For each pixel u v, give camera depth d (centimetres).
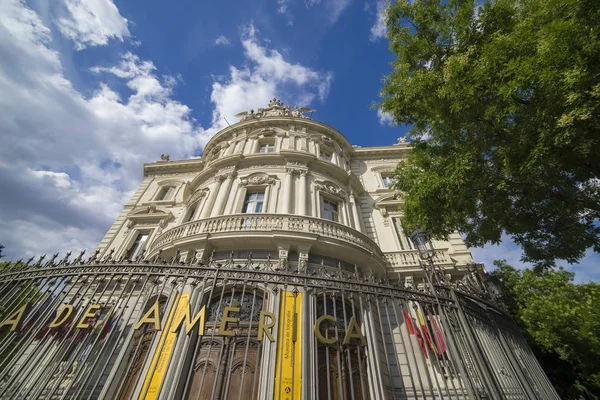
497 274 1933
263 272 511
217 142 1998
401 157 2103
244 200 1405
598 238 791
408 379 950
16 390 396
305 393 689
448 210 842
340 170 1638
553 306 1385
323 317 473
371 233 1619
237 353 827
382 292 528
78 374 405
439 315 531
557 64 518
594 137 554
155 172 2270
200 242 1088
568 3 521
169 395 729
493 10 717
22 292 502
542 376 648
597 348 1243
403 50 902
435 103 788
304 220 1162
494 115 702
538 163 626
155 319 444
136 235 1778
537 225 838
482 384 470
